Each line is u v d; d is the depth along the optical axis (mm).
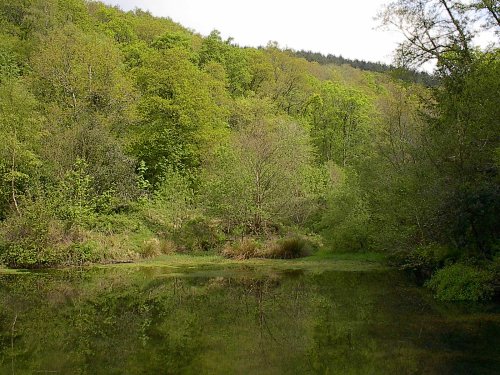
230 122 45094
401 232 18078
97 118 28828
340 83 59969
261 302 13922
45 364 8336
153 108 35562
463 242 14148
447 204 13719
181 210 28031
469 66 16625
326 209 30031
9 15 40906
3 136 23922
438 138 15414
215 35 55531
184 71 36750
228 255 25047
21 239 20844
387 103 26219
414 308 12430
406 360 8164
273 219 28219
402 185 18125
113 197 27000
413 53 19078
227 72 54250
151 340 9883
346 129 52594
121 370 7969
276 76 57375
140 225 26484
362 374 7527
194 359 8555
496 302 12906
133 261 23641
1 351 9125
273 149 29359
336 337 9820
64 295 15016
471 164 14281
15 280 17844
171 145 35906
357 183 25641
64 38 31672
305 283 17344
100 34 45125
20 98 26828
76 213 22531
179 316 12117
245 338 9977
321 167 39281
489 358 8188
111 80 31672
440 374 7441
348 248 25953
